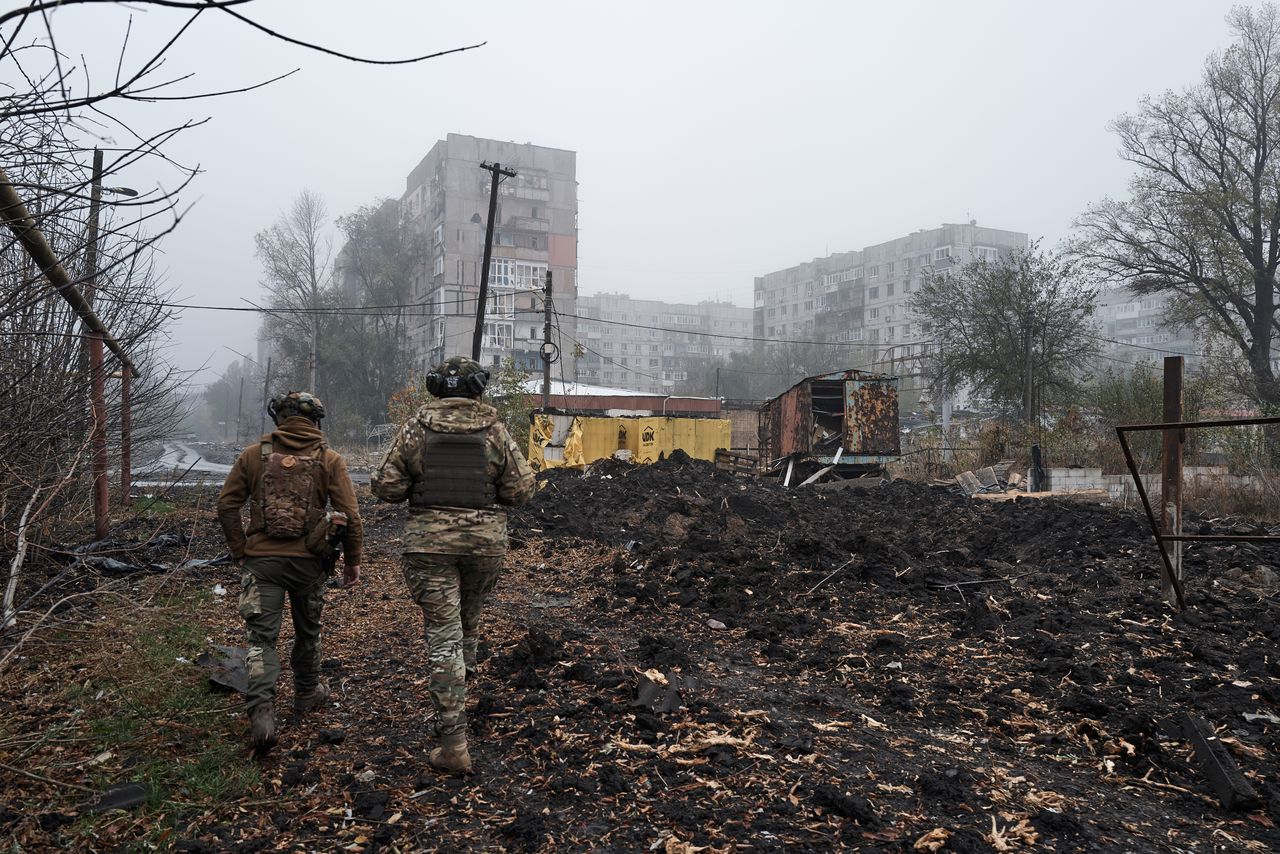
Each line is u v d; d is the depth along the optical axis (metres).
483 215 72.06
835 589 6.75
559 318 75.25
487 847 2.75
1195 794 3.28
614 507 10.82
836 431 20.41
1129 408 20.45
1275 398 25.78
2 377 4.30
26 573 5.60
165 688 4.02
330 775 3.24
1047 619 5.73
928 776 3.29
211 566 6.98
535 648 4.76
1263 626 5.59
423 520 3.42
